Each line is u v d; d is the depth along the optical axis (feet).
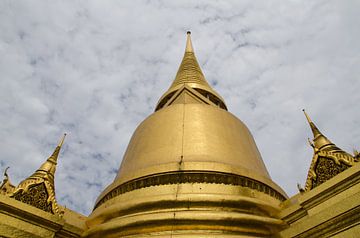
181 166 39.86
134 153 48.57
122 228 35.04
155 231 34.12
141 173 41.19
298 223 32.68
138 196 39.19
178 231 33.60
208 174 39.42
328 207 30.30
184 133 47.01
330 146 35.91
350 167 31.42
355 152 32.60
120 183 42.47
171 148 45.14
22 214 33.81
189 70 71.87
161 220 34.14
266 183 42.47
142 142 49.19
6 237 31.78
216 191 38.19
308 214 33.50
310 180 35.86
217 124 49.34
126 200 39.63
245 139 51.03
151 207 36.37
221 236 32.19
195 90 62.69
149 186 39.75
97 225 37.96
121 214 37.52
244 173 41.11
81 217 43.37
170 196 36.45
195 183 38.78
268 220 35.86
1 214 32.58
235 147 47.06
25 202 35.78
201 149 44.34
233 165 41.63
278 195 43.65
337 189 31.24
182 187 38.37
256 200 37.78
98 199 46.09
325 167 35.01
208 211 35.06
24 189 36.27
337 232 28.63
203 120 49.26
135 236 33.76
